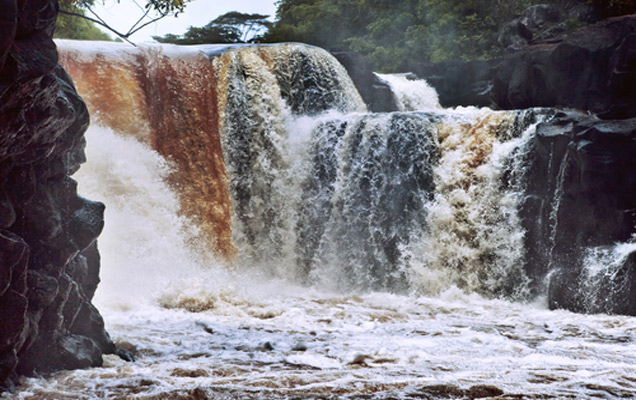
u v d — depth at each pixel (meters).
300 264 16.67
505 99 20.45
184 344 8.09
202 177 16.88
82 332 6.28
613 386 5.59
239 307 12.16
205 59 18.27
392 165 16.08
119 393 5.18
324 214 16.61
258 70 18.48
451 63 23.80
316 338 8.83
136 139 16.59
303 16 39.41
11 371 4.73
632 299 11.76
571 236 12.95
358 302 13.50
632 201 12.45
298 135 17.55
